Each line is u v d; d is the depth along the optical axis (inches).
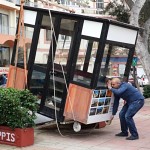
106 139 353.7
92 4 1130.7
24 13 380.8
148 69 770.2
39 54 372.8
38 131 388.2
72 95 352.2
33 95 349.1
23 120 315.6
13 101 312.0
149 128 417.1
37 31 374.0
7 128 317.7
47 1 396.2
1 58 1441.9
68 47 357.4
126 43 374.6
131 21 749.3
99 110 359.6
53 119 377.7
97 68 342.0
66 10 440.8
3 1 1382.9
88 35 347.9
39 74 373.1
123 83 356.8
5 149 306.7
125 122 363.6
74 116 350.3
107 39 346.0
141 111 587.5
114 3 1063.6
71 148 315.0
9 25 1454.2
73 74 353.4
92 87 342.6
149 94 906.7
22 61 382.9
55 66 364.8
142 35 788.6
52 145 324.5
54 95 363.6
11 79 386.9
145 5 840.9
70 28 356.8
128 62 383.6
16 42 383.6
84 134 377.7
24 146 315.6
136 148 316.8
